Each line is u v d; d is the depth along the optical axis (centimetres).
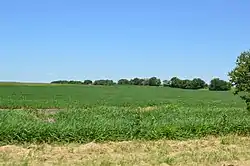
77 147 1608
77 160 1392
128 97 6700
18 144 1634
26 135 1662
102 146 1641
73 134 1714
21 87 8506
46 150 1537
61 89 8419
